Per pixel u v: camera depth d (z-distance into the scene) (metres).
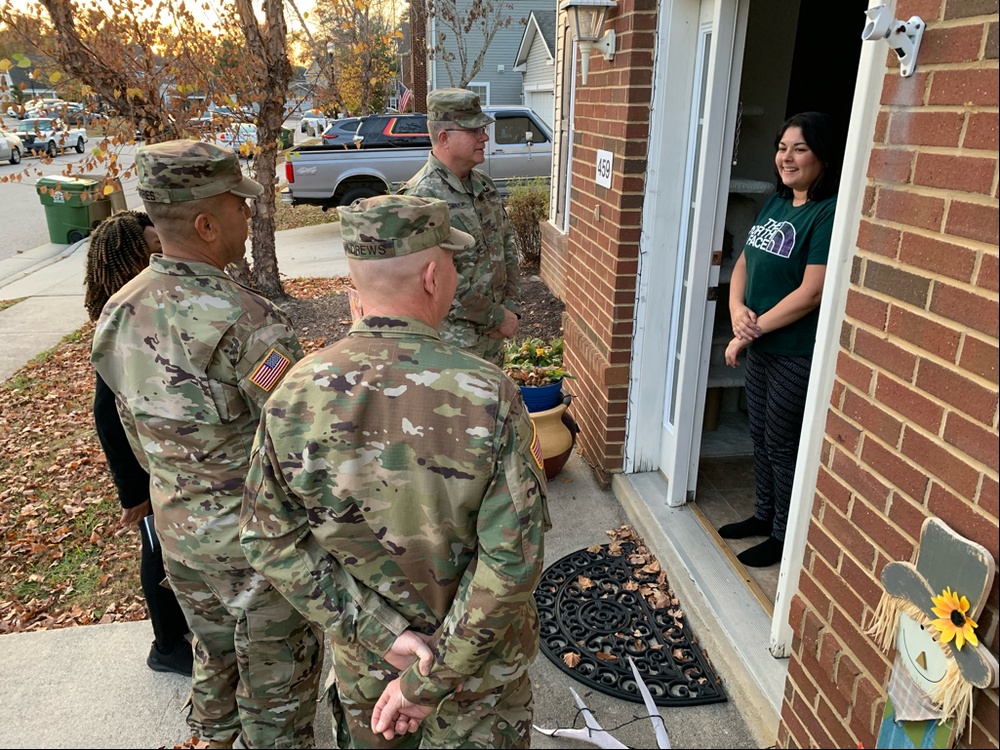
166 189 1.78
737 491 3.61
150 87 5.88
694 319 3.14
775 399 2.81
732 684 2.46
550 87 19.09
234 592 1.91
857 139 1.85
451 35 20.73
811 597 1.92
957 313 1.38
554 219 8.07
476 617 1.37
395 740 1.72
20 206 15.98
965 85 1.34
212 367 1.82
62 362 6.58
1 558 3.67
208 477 1.88
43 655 2.77
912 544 1.53
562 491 3.82
